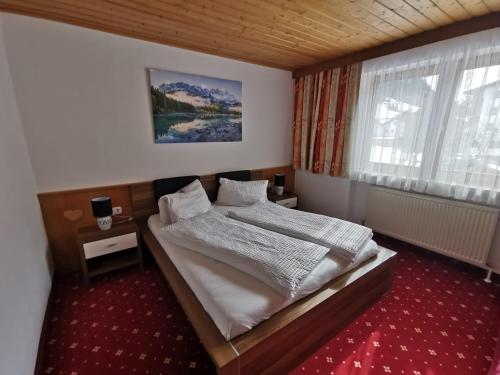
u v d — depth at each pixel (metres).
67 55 2.11
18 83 1.95
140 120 2.55
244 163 3.46
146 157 2.65
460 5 1.81
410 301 1.99
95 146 2.36
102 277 2.34
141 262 2.43
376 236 3.23
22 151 1.92
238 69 3.12
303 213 2.41
